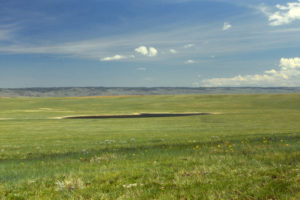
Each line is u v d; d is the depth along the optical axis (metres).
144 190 5.57
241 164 7.81
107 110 97.00
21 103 130.12
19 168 9.58
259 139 17.91
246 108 96.88
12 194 5.77
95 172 7.57
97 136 27.17
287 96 132.62
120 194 5.39
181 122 50.62
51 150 16.52
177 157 9.87
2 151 16.86
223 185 5.64
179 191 5.42
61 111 92.81
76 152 14.70
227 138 19.83
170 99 140.75
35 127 42.75
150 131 32.84
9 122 54.75
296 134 22.11
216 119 55.47
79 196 5.39
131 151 13.33
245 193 5.05
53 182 6.72
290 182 5.52
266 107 99.19
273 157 8.58
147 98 150.38
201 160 8.75
